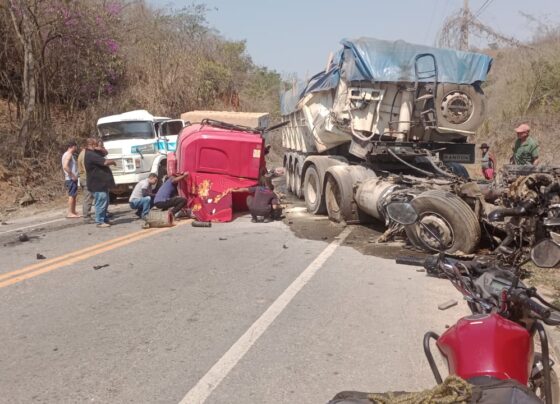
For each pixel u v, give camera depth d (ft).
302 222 37.86
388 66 35.22
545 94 72.74
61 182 56.29
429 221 25.91
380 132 36.73
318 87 41.06
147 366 15.06
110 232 35.60
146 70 88.17
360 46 35.45
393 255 27.55
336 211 37.58
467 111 35.45
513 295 8.96
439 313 19.02
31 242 32.96
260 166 40.01
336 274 24.18
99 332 17.61
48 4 63.10
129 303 20.48
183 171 39.42
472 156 38.58
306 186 42.73
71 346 16.53
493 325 7.97
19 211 48.73
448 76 35.09
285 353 15.83
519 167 25.85
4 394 13.65
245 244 30.78
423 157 36.32
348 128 37.60
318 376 14.35
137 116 54.85
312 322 18.28
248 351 15.98
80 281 23.62
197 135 39.01
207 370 14.76
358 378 14.21
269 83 123.65
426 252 27.48
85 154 37.40
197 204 38.63
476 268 10.34
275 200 38.75
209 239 32.45
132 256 28.17
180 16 104.32
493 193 25.95
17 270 25.80
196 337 17.07
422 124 35.83
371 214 33.19
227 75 104.99
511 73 81.61
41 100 65.51
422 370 14.61
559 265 10.96
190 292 21.72
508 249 13.96
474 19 79.25
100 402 13.15
